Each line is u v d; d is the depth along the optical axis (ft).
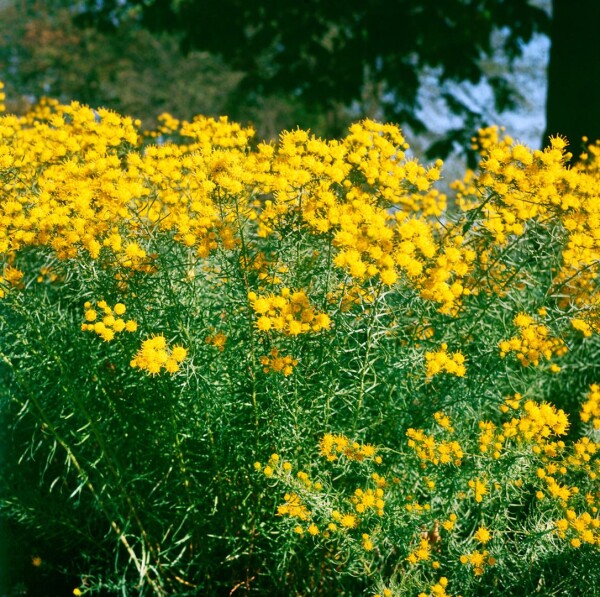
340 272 8.80
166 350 8.35
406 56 25.95
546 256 9.31
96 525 11.15
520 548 8.49
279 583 9.84
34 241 8.98
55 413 9.55
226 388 9.37
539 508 8.86
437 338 9.96
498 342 9.55
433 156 28.14
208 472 9.55
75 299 9.76
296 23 25.80
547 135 20.51
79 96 35.35
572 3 19.56
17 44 73.00
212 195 8.45
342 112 58.95
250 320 8.52
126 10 31.63
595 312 9.35
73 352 9.31
